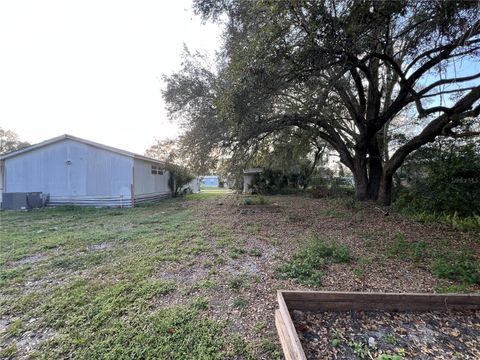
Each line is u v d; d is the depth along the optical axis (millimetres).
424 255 3902
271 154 11438
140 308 2527
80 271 3559
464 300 2225
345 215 7484
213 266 3643
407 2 3871
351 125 11258
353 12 3832
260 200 10930
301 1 3420
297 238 5121
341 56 4613
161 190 14883
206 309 2506
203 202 12555
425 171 7996
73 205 10914
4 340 2119
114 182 10953
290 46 4066
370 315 2146
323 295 2188
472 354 1718
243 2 5078
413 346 1795
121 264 3764
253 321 2299
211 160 9156
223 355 1890
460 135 6762
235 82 4492
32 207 10359
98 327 2248
